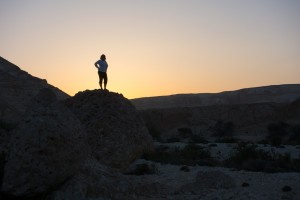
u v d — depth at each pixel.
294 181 14.41
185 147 27.73
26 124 11.20
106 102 20.89
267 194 12.67
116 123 19.81
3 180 10.72
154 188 13.55
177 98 133.12
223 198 12.42
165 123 90.75
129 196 12.41
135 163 20.09
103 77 22.25
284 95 118.12
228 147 29.72
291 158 22.30
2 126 16.23
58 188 11.54
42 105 11.78
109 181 12.69
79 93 22.28
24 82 29.75
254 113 87.25
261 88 127.50
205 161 20.98
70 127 11.80
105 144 18.59
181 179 15.91
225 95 129.38
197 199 12.45
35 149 10.82
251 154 22.14
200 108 94.25
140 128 21.56
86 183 11.91
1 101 21.16
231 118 88.12
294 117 82.81
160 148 26.98
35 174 10.73
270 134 71.62
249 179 15.26
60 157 11.13
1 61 32.94
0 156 11.69
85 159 12.69
